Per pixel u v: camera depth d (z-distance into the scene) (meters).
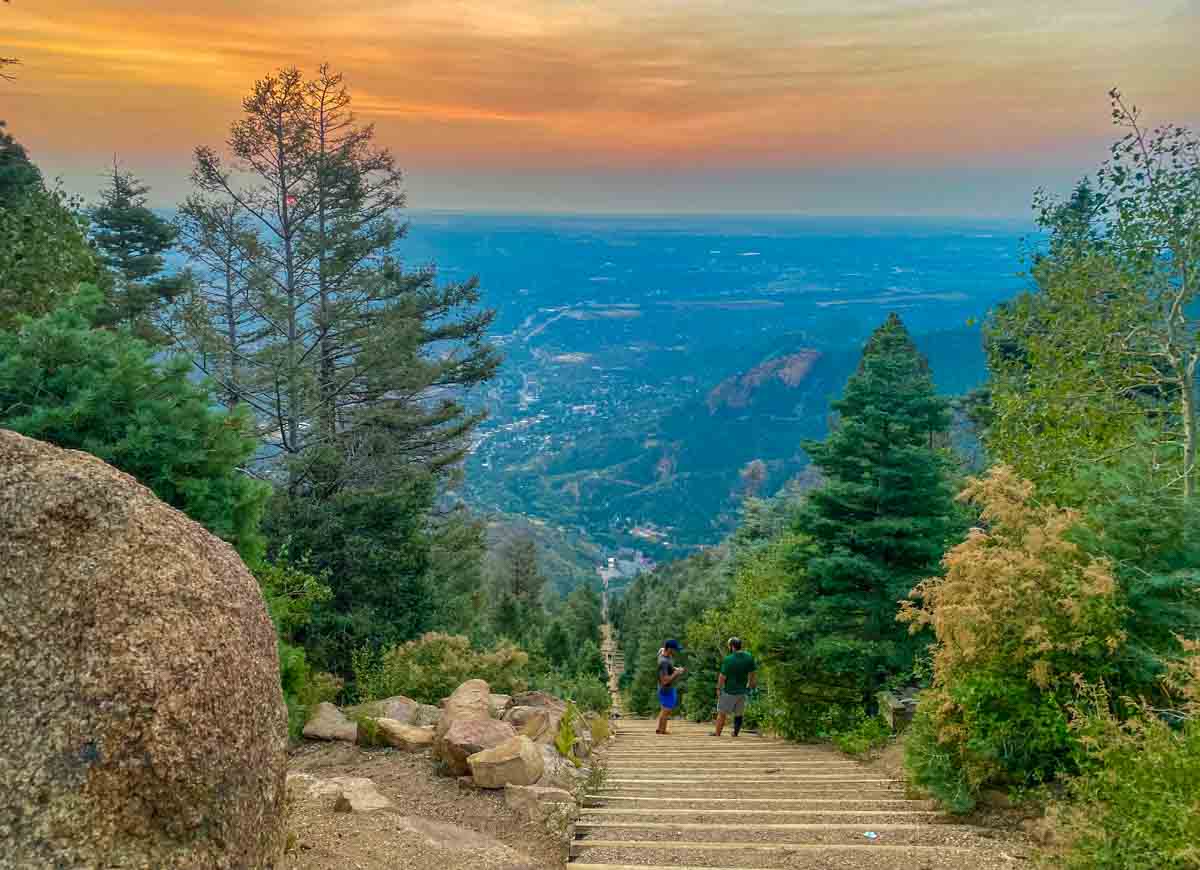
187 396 7.02
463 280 23.00
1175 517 6.20
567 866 4.75
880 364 12.09
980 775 5.90
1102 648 5.81
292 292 19.67
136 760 2.41
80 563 2.64
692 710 22.20
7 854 2.25
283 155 19.62
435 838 4.88
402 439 21.72
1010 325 12.40
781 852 5.00
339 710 8.56
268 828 2.77
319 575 14.89
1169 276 10.69
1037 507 7.11
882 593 11.57
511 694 11.12
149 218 28.50
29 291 11.31
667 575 71.00
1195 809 3.86
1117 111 10.62
